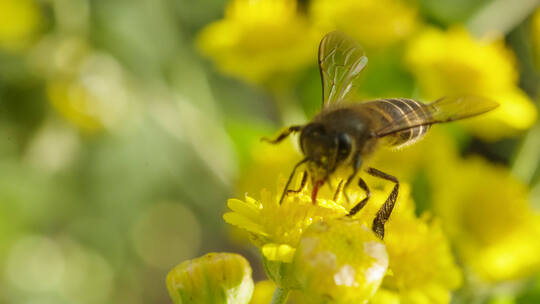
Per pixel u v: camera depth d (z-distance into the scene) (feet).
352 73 0.48
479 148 0.61
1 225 0.74
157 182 0.75
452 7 0.59
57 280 0.82
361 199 0.46
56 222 0.78
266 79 0.56
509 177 0.53
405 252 0.48
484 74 0.55
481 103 0.47
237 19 0.57
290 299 0.48
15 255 0.78
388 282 0.48
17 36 0.67
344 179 0.45
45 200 0.74
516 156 0.54
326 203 0.45
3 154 0.71
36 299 0.81
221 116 0.60
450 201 0.51
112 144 0.71
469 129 0.55
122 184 0.74
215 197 0.71
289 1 0.57
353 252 0.43
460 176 0.52
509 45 0.61
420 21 0.57
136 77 0.64
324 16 0.56
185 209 0.84
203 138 0.57
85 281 0.84
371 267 0.43
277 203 0.45
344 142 0.45
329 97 0.48
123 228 0.80
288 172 0.52
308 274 0.43
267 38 0.56
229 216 0.44
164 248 0.90
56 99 0.67
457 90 0.55
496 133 0.55
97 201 0.76
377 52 0.55
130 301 0.89
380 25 0.55
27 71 0.68
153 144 0.71
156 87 0.62
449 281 0.48
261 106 0.69
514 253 0.52
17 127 0.70
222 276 0.45
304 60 0.55
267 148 0.53
